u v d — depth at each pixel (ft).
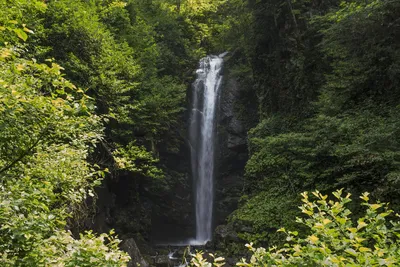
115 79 44.37
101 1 60.75
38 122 12.65
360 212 35.68
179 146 80.53
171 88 66.18
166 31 86.99
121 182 63.52
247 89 82.64
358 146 37.50
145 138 63.57
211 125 85.46
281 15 64.44
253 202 54.39
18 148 13.26
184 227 79.82
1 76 13.47
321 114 47.06
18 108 11.53
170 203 77.10
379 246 10.61
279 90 65.26
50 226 12.91
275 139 49.67
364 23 44.34
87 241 11.62
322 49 54.90
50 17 45.32
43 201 15.11
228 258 50.90
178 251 61.57
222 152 82.07
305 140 44.80
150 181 73.00
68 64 41.96
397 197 33.45
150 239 71.20
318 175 44.01
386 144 36.70
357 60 47.50
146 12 86.07
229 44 90.99
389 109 43.65
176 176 79.36
